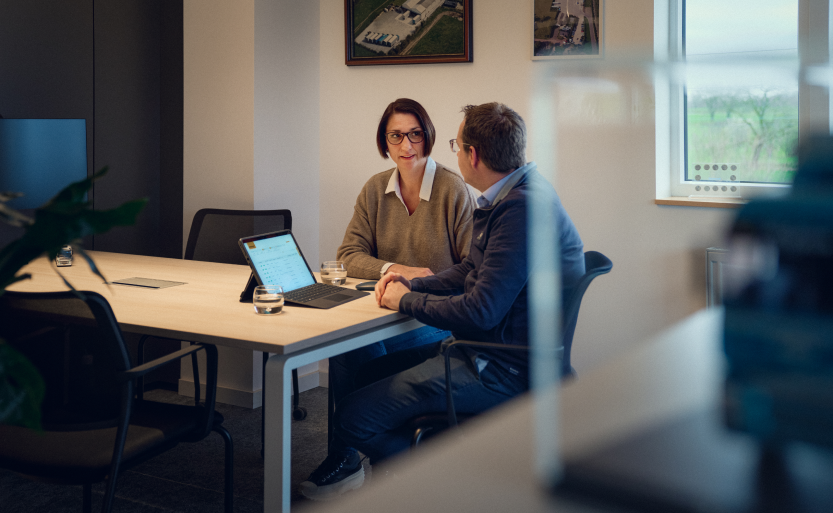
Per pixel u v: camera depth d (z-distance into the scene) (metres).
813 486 0.16
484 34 3.14
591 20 2.87
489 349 1.75
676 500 0.17
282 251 2.15
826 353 0.16
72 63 3.21
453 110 3.26
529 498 0.17
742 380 0.17
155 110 3.62
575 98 0.25
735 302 0.17
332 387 2.35
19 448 1.55
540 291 0.22
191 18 3.41
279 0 3.35
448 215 2.41
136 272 2.50
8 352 0.72
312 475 2.19
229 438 1.83
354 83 3.51
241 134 3.31
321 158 3.64
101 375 1.49
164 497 2.30
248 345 1.56
